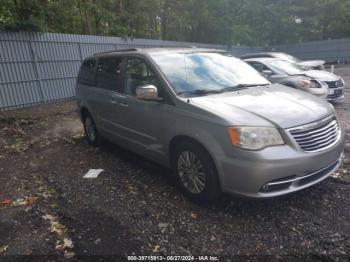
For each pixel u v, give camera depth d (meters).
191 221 3.60
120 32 16.94
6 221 3.83
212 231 3.40
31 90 11.44
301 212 3.66
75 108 11.03
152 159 4.76
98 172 5.18
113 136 5.64
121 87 5.20
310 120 3.58
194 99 3.98
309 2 30.22
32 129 8.46
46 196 4.45
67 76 12.72
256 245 3.14
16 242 3.39
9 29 10.55
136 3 19.12
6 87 10.64
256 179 3.32
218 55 5.22
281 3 30.95
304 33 32.03
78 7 16.22
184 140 3.98
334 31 31.34
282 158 3.31
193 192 3.97
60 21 15.06
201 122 3.70
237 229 3.41
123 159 5.73
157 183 4.62
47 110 10.73
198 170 3.85
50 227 3.64
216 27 25.52
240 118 3.48
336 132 3.92
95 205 4.08
